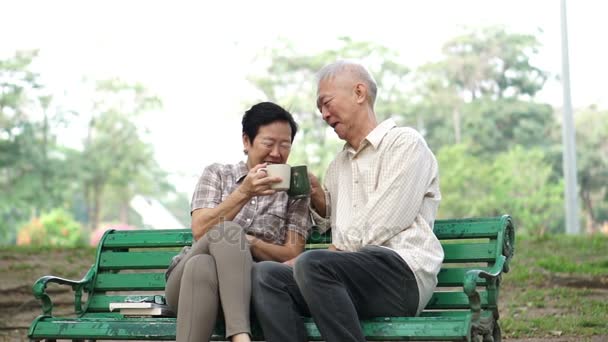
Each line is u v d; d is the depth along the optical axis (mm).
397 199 5215
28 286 11844
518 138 69625
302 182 5289
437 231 5609
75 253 15516
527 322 8688
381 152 5367
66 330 5469
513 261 13320
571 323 8508
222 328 5281
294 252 5578
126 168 73000
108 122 73812
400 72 73562
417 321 4918
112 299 6062
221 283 5039
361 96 5516
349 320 4879
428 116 72250
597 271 11906
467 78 74875
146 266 6109
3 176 68250
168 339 5258
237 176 5664
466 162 62469
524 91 74938
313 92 70250
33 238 46062
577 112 73125
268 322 4988
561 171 68312
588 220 68312
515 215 60406
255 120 5559
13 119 69312
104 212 77688
